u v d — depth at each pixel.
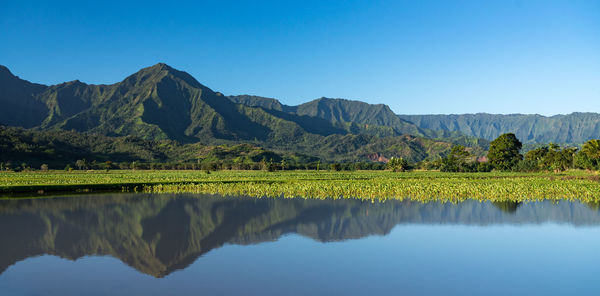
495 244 30.78
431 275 23.41
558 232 35.09
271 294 20.34
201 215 45.06
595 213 45.28
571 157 156.38
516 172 150.12
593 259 26.56
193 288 21.22
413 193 65.50
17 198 62.59
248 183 85.81
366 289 21.11
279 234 34.66
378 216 43.69
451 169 169.00
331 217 43.22
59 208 50.84
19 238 33.31
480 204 53.09
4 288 21.25
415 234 34.47
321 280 22.50
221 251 28.88
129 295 20.25
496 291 20.88
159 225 39.12
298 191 69.44
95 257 27.33
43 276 23.20
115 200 59.97
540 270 24.28
